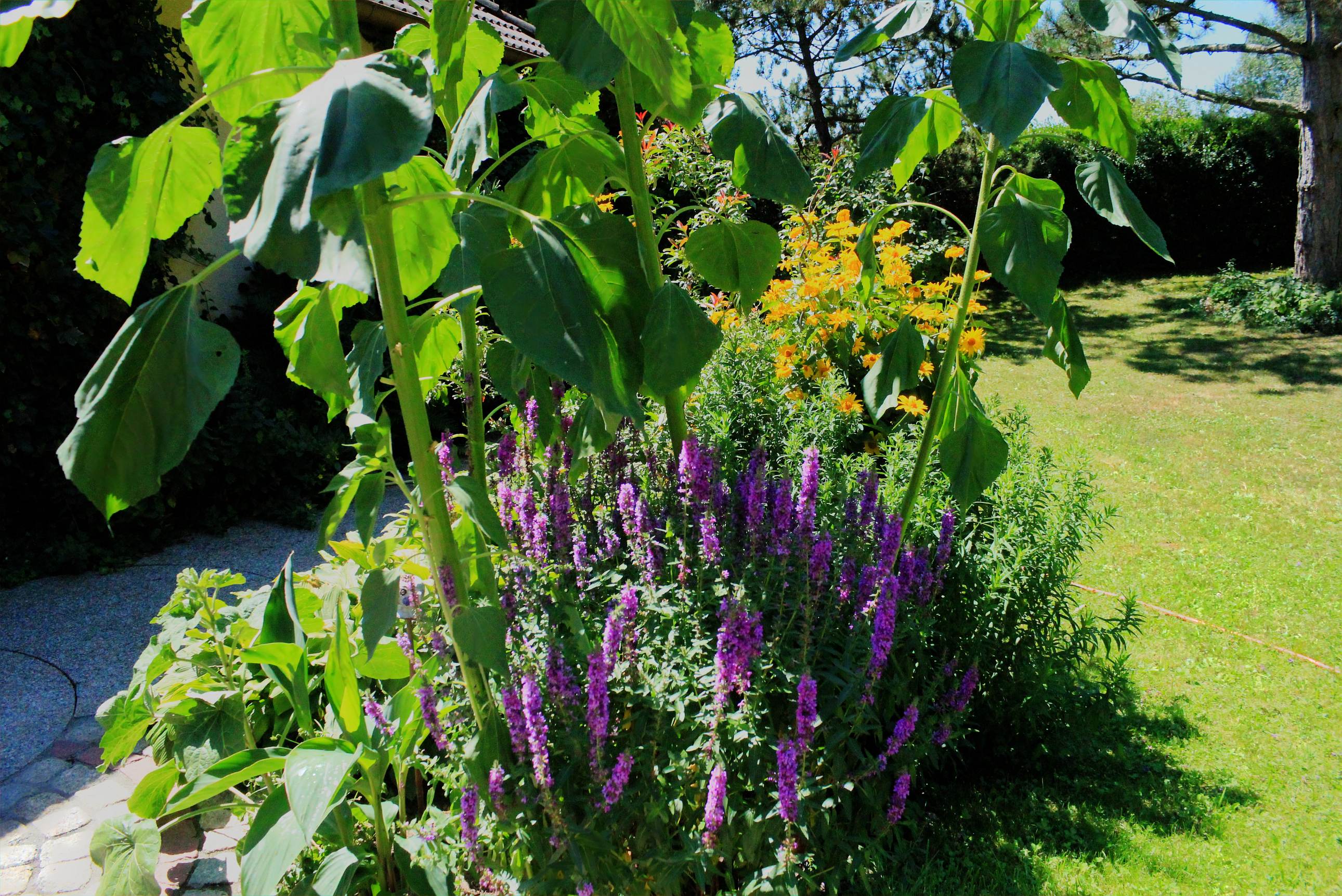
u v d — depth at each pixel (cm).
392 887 227
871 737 271
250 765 216
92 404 147
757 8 1581
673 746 219
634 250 206
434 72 226
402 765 230
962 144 1464
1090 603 473
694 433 333
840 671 239
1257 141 1602
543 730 191
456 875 215
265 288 693
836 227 516
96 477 148
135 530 558
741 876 224
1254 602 474
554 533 245
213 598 278
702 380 412
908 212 1062
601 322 194
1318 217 1299
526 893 195
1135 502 645
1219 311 1338
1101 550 552
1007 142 209
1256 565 525
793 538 245
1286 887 263
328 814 200
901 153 280
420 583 261
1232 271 1469
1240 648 419
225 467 598
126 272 179
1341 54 1225
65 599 486
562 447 272
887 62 1750
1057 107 261
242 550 567
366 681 285
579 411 265
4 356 497
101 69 538
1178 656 414
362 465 190
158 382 150
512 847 211
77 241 528
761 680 214
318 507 643
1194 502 645
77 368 539
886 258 471
